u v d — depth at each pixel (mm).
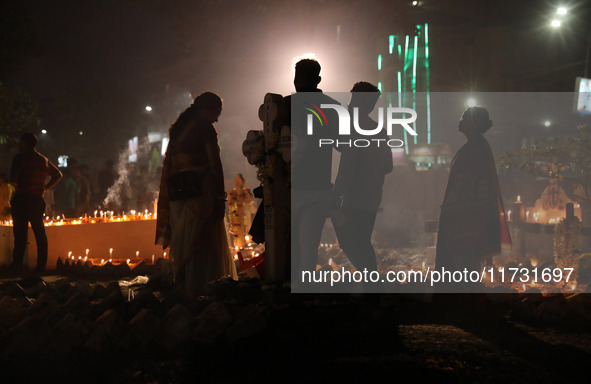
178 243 7230
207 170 7285
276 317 5184
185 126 7316
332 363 4488
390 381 4113
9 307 5512
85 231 11578
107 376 4273
